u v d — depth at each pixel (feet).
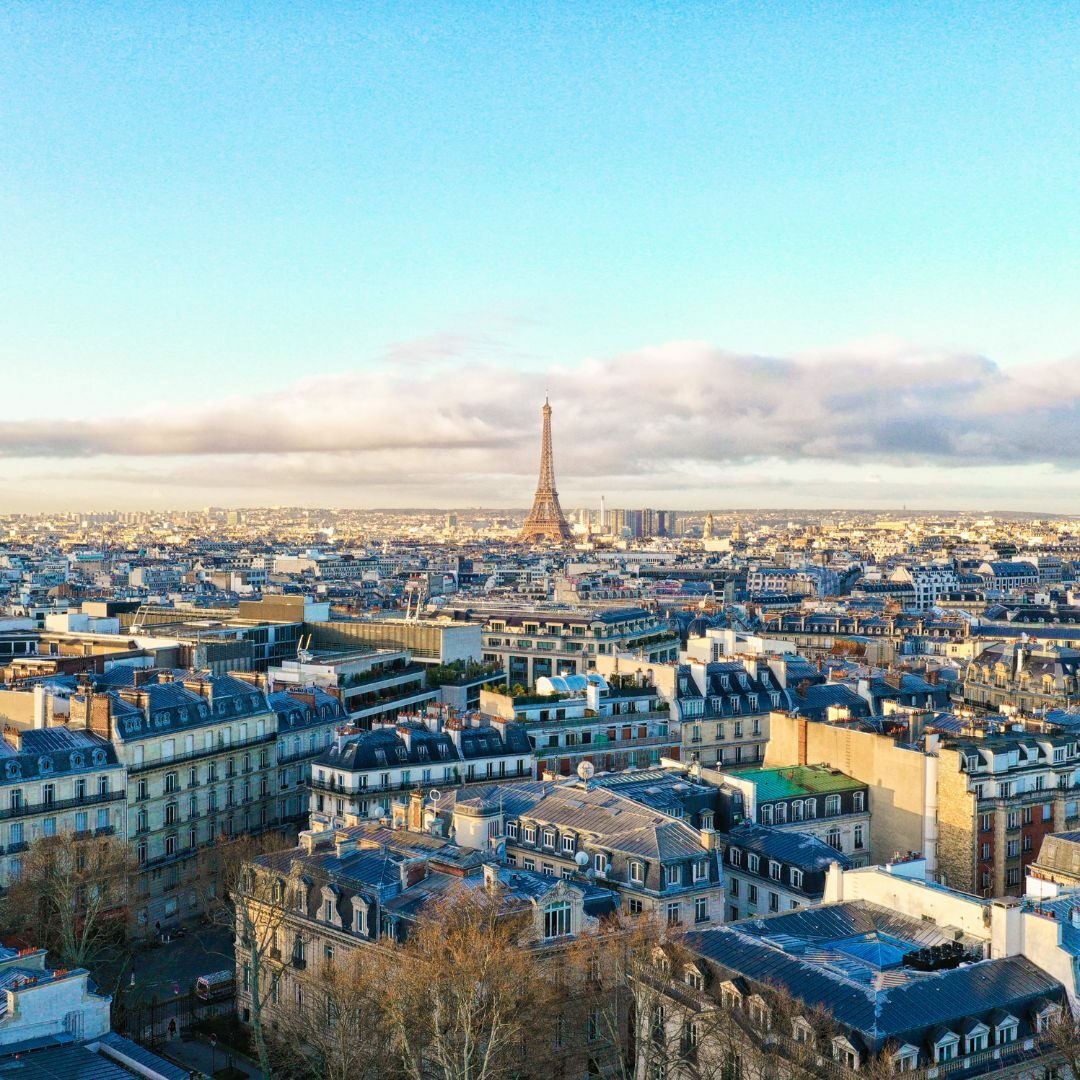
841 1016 624.59
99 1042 635.66
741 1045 634.84
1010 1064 626.64
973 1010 633.61
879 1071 572.51
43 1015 626.64
